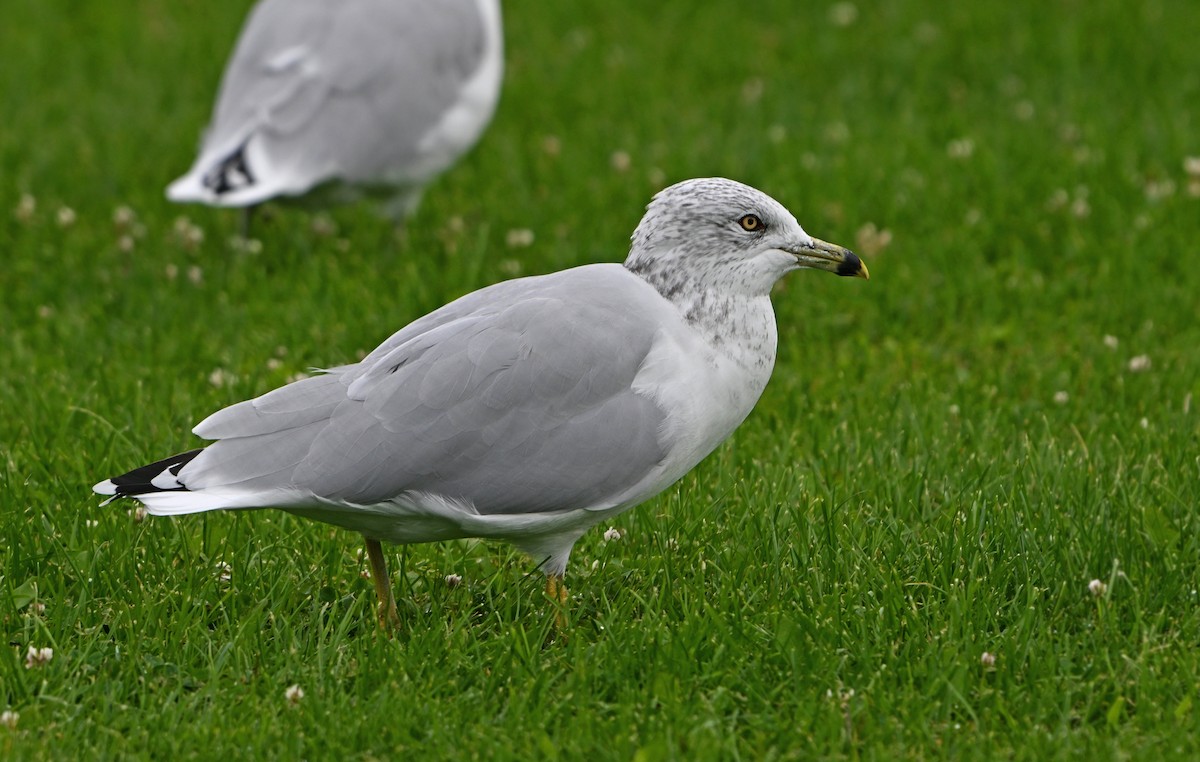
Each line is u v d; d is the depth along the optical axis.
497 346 8.26
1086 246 14.83
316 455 8.08
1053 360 12.73
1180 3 22.86
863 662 8.36
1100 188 16.02
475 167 17.84
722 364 8.51
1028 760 7.58
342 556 9.70
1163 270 14.60
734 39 22.50
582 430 8.25
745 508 10.16
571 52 22.09
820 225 15.61
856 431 11.26
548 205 16.39
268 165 14.48
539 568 9.27
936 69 20.84
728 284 8.53
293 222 16.19
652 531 9.99
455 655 8.46
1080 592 9.06
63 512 9.91
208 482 8.11
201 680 8.38
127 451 10.87
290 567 9.43
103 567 9.29
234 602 9.02
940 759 7.60
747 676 8.32
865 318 13.71
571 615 9.07
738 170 17.14
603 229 15.58
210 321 13.57
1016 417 11.70
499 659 8.40
